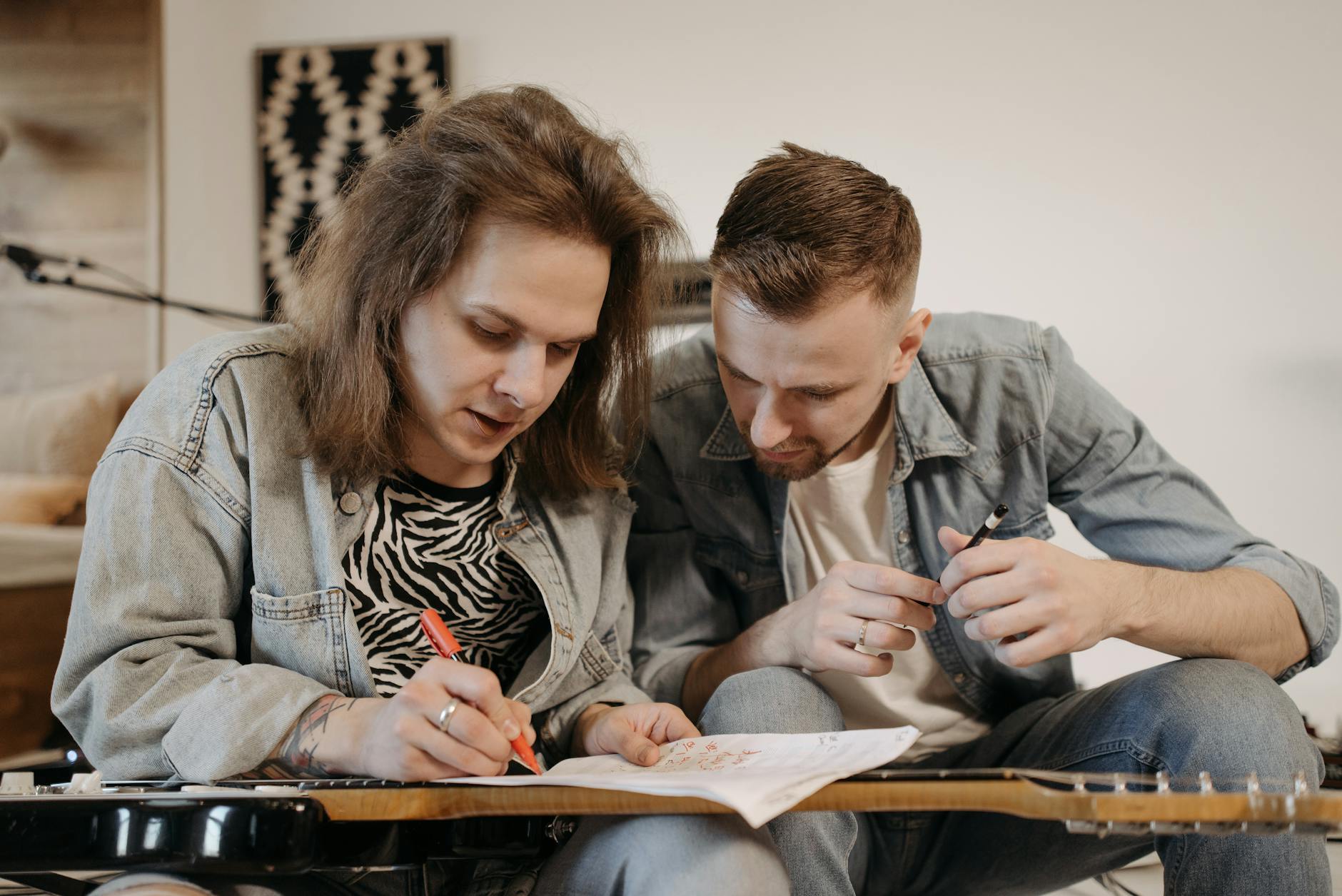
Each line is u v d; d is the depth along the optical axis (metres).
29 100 3.31
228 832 0.80
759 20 3.03
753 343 1.23
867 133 2.98
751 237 1.23
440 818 0.89
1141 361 2.86
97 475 1.14
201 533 1.12
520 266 1.08
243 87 3.27
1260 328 2.83
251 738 1.00
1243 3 2.86
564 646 1.26
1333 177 2.82
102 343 3.25
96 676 1.07
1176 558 1.43
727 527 1.55
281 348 1.20
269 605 1.13
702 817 0.92
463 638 1.26
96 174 3.28
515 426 1.16
